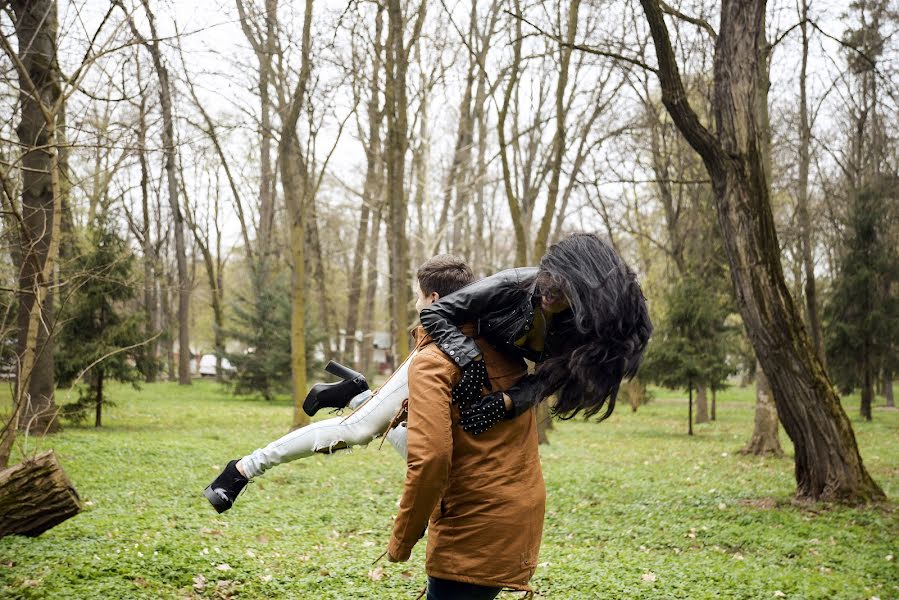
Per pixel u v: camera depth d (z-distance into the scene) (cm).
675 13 927
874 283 2578
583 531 773
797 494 941
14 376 852
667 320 2020
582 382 266
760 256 891
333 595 497
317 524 748
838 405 911
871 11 1634
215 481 310
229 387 2894
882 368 2617
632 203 3362
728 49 895
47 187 1114
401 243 1666
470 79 2675
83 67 695
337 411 333
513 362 286
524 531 271
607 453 1540
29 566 486
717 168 902
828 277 3266
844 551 712
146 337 1642
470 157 2825
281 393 2736
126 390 2942
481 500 267
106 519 659
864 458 1528
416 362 268
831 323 2673
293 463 1170
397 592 512
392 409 300
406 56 1697
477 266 3381
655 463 1388
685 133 898
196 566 522
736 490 1030
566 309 275
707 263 2248
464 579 267
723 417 2725
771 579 571
